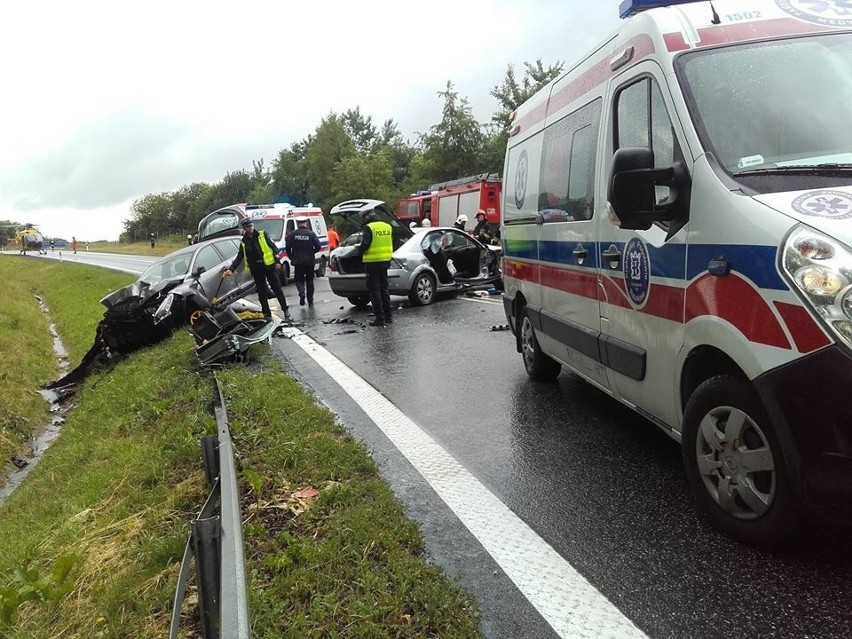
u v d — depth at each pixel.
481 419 5.63
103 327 11.91
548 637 2.74
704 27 3.82
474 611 2.91
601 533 3.54
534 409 5.79
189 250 13.20
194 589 3.33
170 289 11.78
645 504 3.82
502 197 7.29
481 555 3.41
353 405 6.35
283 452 4.79
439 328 10.29
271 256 11.78
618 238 4.19
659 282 3.66
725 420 3.22
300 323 12.03
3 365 12.19
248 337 8.87
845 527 2.85
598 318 4.59
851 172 3.02
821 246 2.68
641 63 4.00
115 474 5.46
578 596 3.01
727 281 3.05
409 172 69.31
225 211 20.33
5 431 8.96
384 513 3.80
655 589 3.00
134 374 9.76
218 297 12.43
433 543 3.56
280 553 3.38
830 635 2.62
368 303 13.70
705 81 3.58
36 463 8.22
